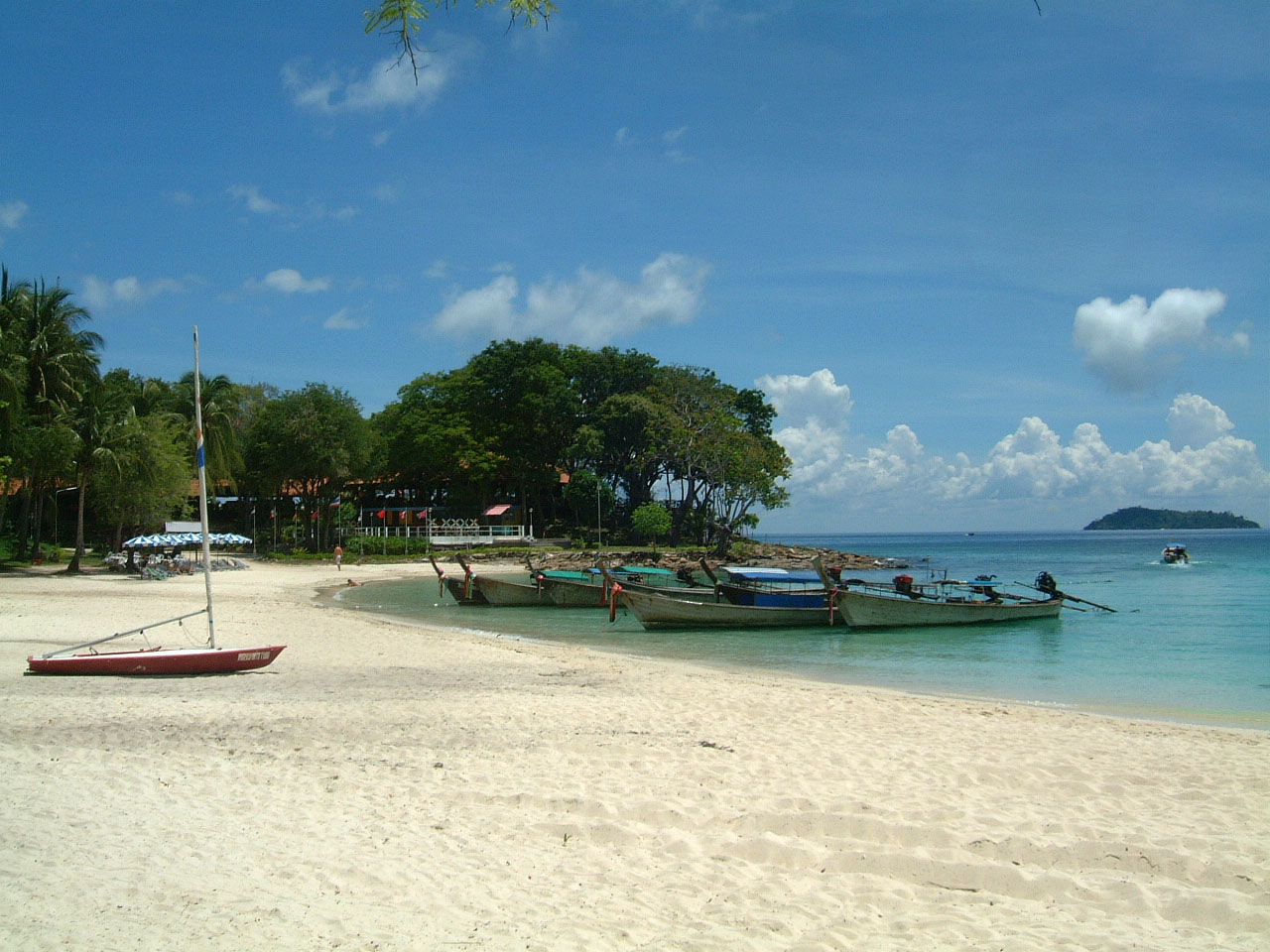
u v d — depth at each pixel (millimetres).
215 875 6738
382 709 13812
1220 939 5941
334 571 60031
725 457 79688
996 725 13703
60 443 44438
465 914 6141
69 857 7008
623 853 7523
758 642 27438
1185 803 9359
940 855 7426
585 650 24391
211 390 64812
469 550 74250
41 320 48031
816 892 6738
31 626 24125
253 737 11625
